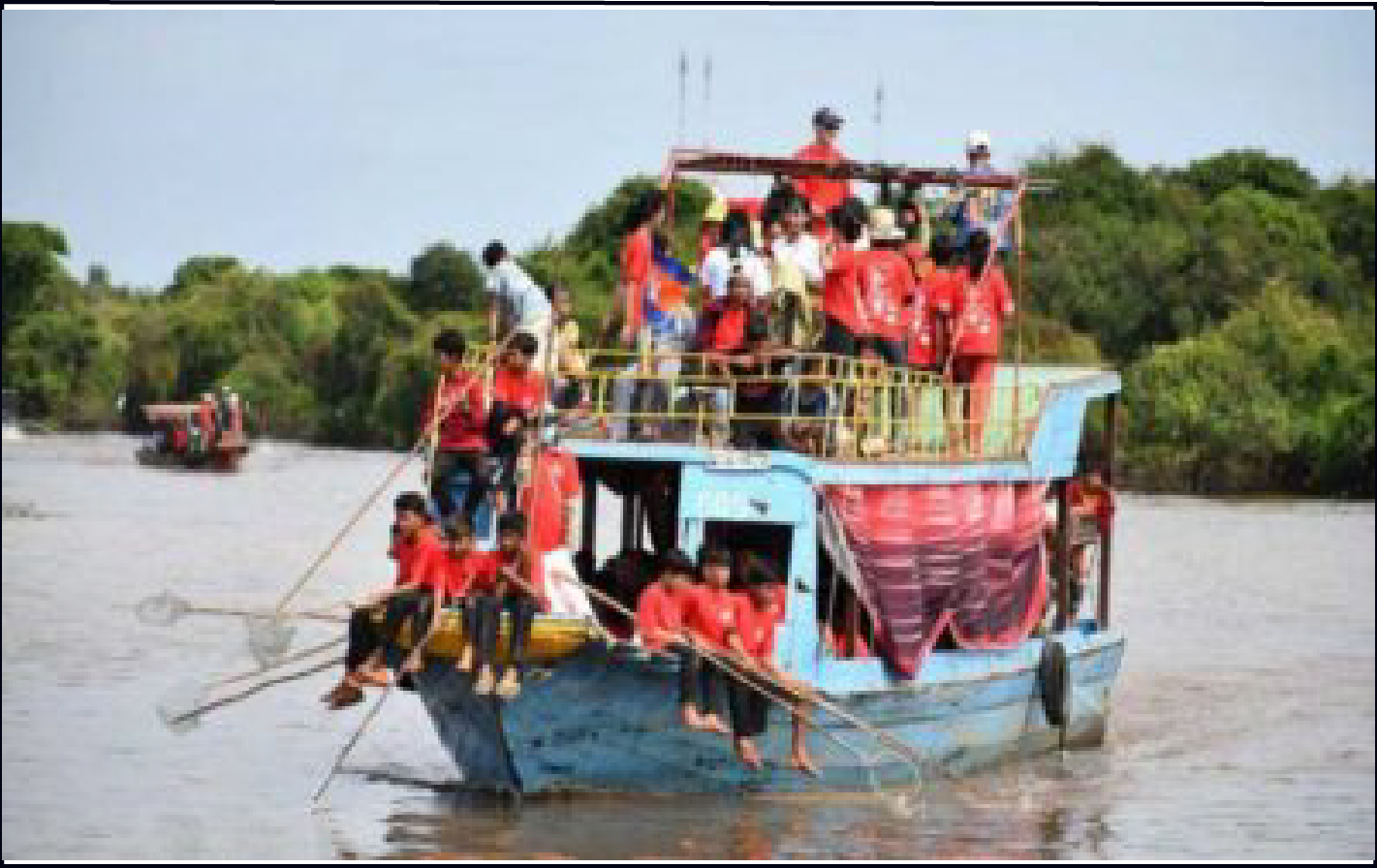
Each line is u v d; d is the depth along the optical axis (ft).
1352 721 190.29
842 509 137.08
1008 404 172.04
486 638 125.08
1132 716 192.65
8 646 220.43
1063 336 511.40
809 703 132.46
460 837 128.16
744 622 130.52
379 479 528.22
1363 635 256.32
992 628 154.30
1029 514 159.12
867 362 139.74
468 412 134.51
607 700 129.90
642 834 129.18
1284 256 570.05
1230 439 502.38
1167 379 505.25
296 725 172.65
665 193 151.74
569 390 146.61
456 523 126.62
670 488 147.64
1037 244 542.98
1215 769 165.07
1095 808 147.64
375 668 129.49
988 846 132.87
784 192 153.28
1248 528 412.36
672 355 140.46
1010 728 157.69
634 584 142.51
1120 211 581.94
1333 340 522.47
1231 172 630.74
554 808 134.92
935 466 145.69
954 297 156.56
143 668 205.16
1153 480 514.27
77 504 435.53
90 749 159.74
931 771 148.05
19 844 128.16
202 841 128.67
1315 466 505.25
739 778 135.85
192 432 552.82
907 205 159.12
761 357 138.92
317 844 127.65
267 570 304.71
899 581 142.61
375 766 154.51
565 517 130.72
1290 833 141.79
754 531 141.79
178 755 157.79
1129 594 299.79
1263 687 212.23
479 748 133.80
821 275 153.38
